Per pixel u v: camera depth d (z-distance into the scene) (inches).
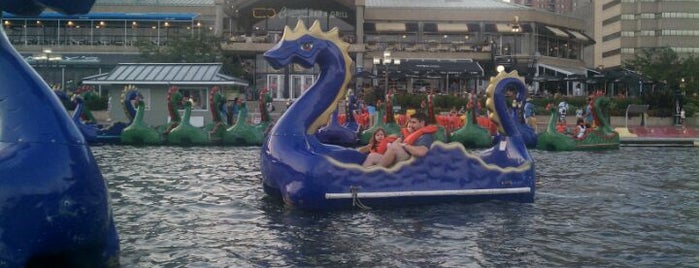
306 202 374.3
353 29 2315.5
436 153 394.9
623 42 3560.5
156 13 2324.1
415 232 323.3
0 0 214.8
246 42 2106.3
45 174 202.8
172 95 994.7
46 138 206.5
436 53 2198.6
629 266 264.8
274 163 385.4
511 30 2290.8
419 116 419.2
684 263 269.4
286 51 389.1
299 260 269.7
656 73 2233.0
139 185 481.1
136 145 949.2
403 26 2311.8
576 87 2226.9
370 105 1441.9
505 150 432.1
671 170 639.1
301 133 390.3
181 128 951.6
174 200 411.8
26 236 199.8
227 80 1274.6
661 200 430.3
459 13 2325.3
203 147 925.8
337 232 322.3
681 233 326.0
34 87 212.1
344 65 401.4
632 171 626.2
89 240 214.4
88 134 952.3
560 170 635.5
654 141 1107.9
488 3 2432.3
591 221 355.3
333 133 924.0
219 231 323.9
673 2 3467.0
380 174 382.9
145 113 1272.1
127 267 255.6
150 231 322.3
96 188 215.9
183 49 2018.9
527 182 414.6
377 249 289.0
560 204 409.4
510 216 366.0
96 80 1274.6
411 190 387.2
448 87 2046.0
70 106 989.2
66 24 2231.8
